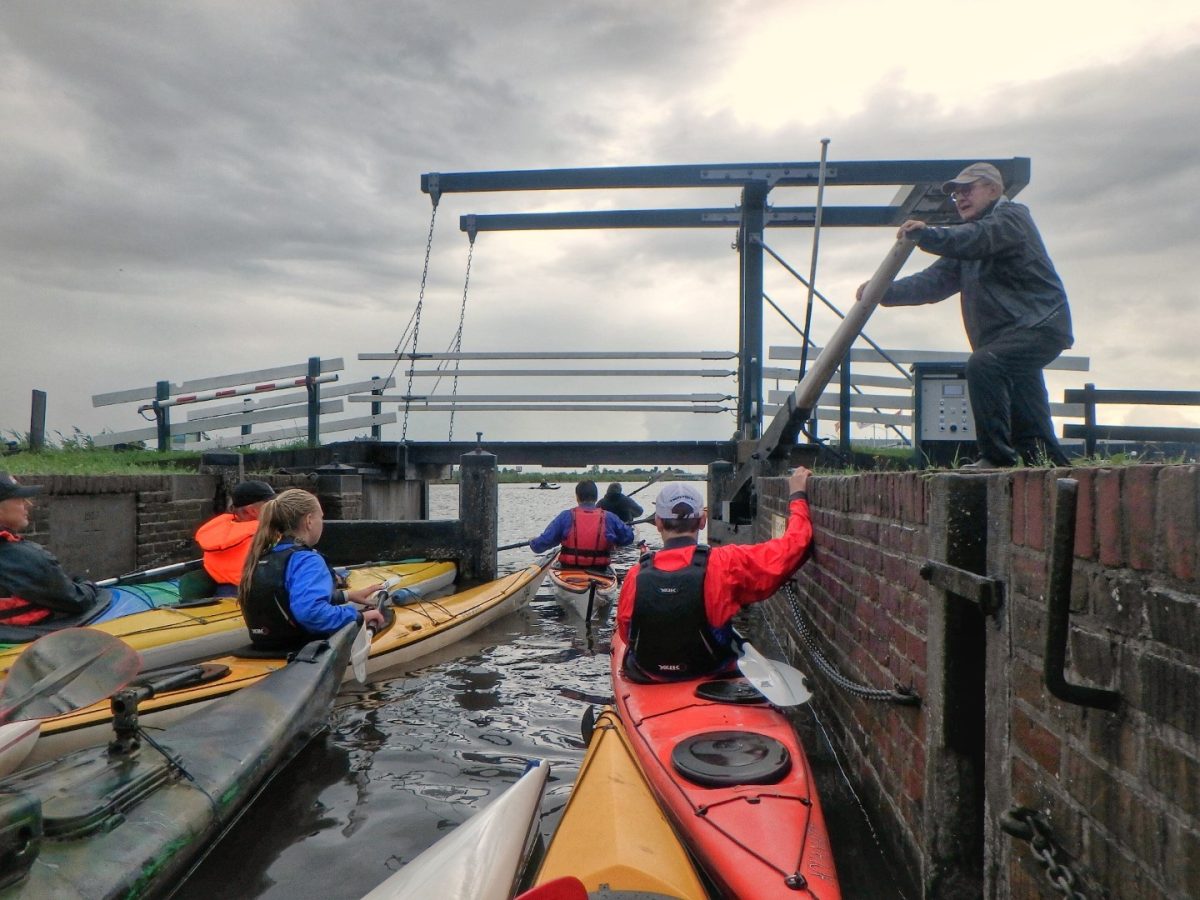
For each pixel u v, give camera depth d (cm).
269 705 415
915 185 1009
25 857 227
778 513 684
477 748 468
